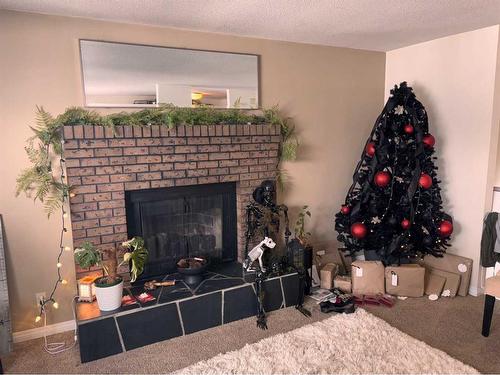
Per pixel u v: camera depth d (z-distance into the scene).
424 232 3.05
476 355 2.23
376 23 2.70
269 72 3.14
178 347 2.36
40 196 2.39
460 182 3.17
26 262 2.45
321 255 3.47
